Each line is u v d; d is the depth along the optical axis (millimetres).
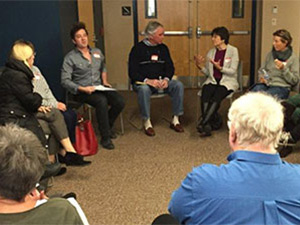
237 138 1283
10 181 1130
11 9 4062
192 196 1244
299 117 3523
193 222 1240
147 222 2531
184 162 3498
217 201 1198
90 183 3129
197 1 6344
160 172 3303
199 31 6441
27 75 3002
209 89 4238
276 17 5891
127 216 2609
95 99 3904
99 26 6152
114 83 6711
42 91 3426
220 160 3520
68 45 4652
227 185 1212
